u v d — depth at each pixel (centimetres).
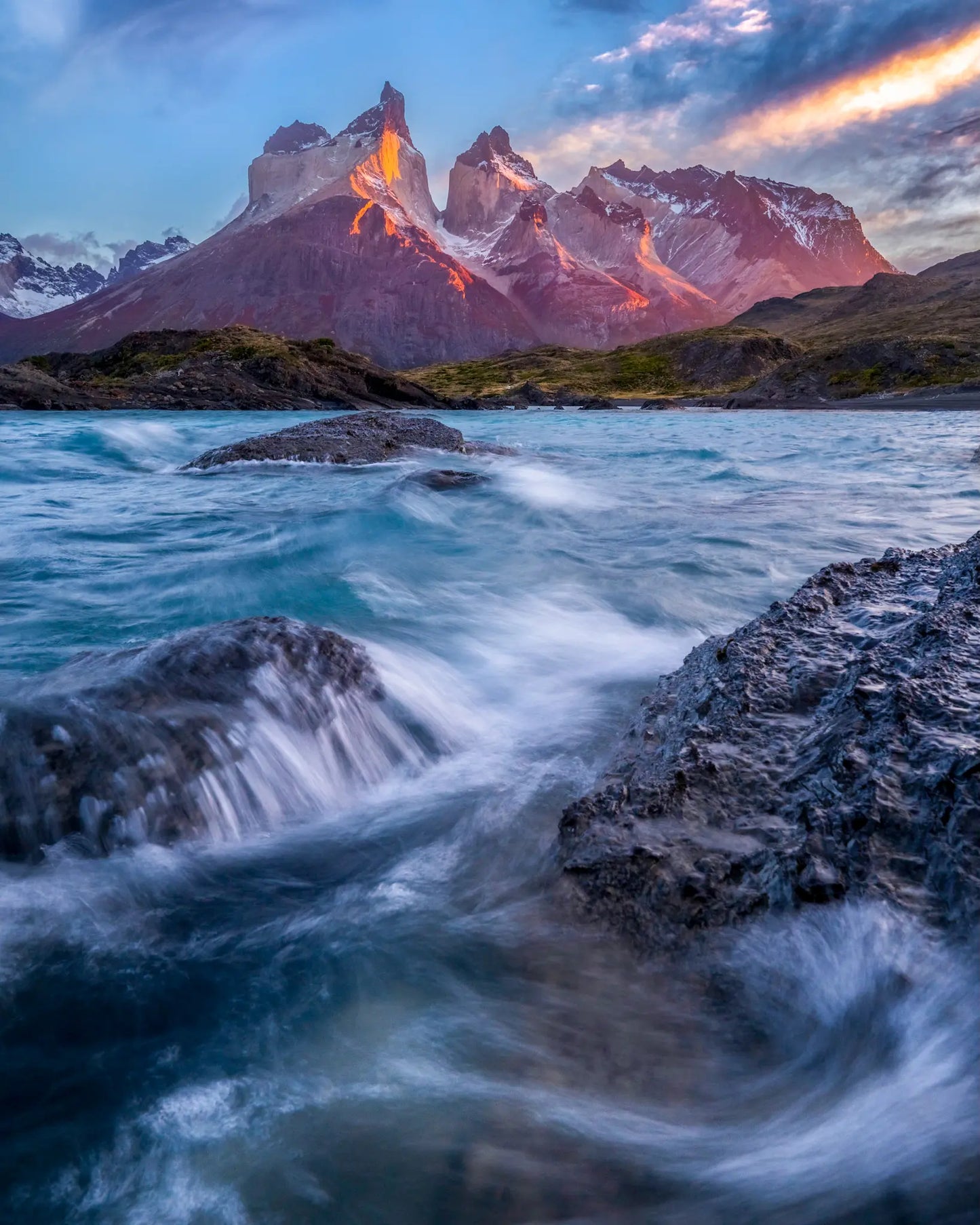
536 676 570
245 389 6056
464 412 6681
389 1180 186
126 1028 246
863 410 5531
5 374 5212
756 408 6762
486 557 948
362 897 312
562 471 1848
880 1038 213
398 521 1135
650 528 1113
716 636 508
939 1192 158
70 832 341
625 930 270
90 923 300
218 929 295
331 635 498
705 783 321
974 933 223
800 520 1155
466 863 334
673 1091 209
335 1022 244
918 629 397
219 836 364
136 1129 208
